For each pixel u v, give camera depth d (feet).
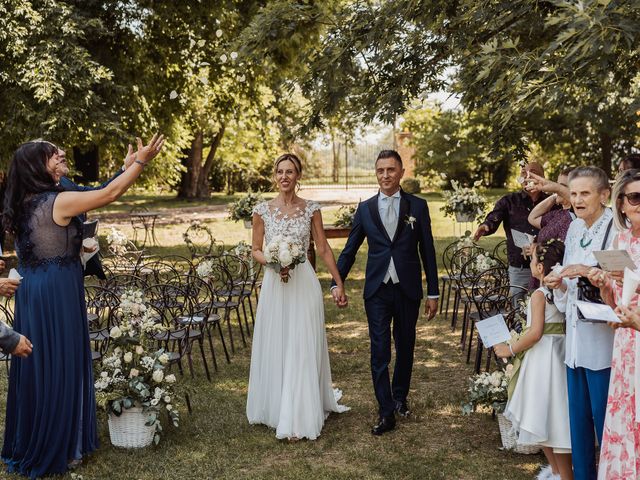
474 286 20.07
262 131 78.54
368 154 149.38
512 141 21.50
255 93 52.80
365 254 45.01
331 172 152.35
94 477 13.23
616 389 10.08
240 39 23.68
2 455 13.80
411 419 16.15
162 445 14.75
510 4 17.71
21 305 13.23
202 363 21.39
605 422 10.27
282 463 13.84
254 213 16.06
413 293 15.51
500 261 22.17
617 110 63.82
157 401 14.26
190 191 93.25
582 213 10.88
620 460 10.07
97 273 14.84
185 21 45.78
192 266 25.08
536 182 14.21
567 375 11.09
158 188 108.68
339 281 16.07
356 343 23.24
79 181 56.59
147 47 47.06
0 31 36.19
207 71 48.85
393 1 20.03
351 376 19.72
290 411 14.90
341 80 22.02
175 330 18.92
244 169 112.47
